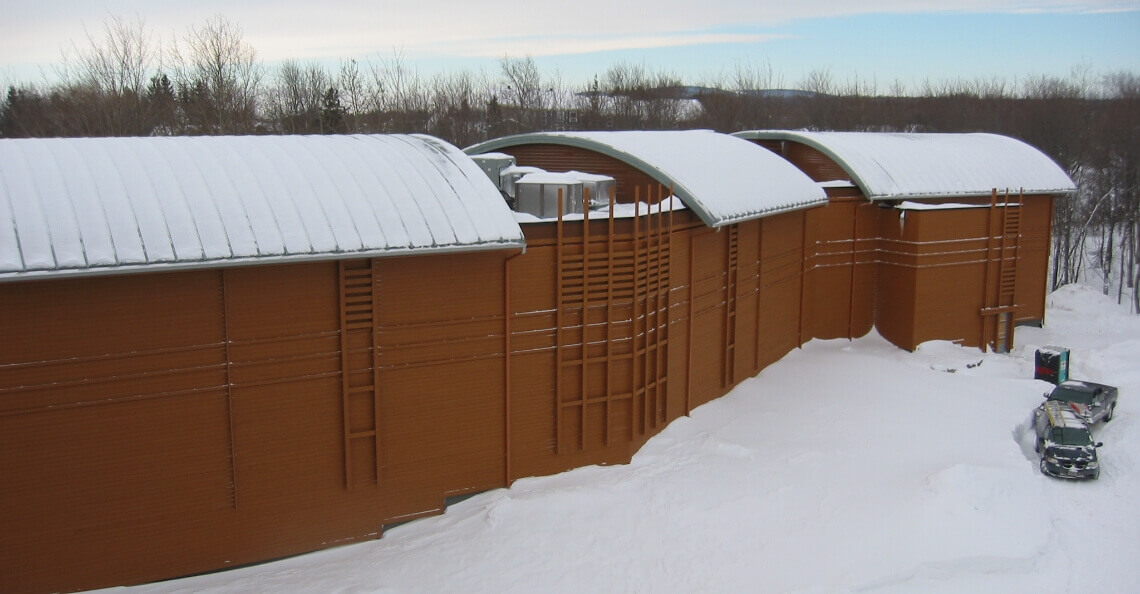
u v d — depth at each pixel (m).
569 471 18.80
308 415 15.83
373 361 16.20
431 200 16.66
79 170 14.65
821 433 22.09
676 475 19.03
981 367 29.33
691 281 21.48
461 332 17.08
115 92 46.38
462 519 17.06
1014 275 31.42
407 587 14.97
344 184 16.38
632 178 22.70
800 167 32.84
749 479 19.09
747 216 21.61
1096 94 88.00
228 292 14.84
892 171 31.11
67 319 13.72
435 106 70.44
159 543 14.86
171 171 15.29
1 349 13.33
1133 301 49.06
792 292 28.84
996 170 33.00
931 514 17.94
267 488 15.62
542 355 18.08
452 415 17.23
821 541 16.86
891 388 26.00
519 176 21.84
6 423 13.51
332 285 15.72
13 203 13.49
